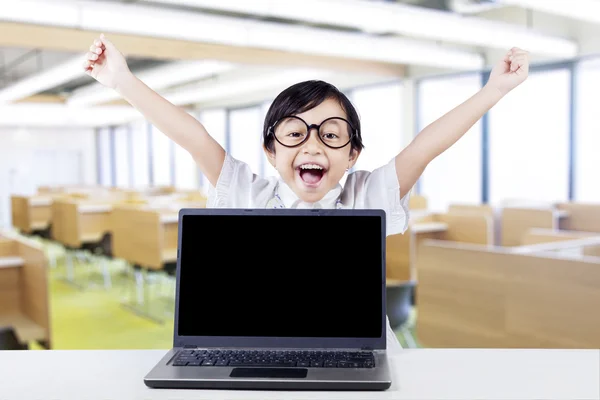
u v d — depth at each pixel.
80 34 5.17
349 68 6.88
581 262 2.21
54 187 11.20
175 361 0.92
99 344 4.05
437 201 7.93
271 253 0.99
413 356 1.00
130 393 0.84
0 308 3.36
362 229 0.99
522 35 4.77
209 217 1.00
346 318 0.97
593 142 6.04
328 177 1.15
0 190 14.45
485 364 0.95
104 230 6.57
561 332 2.29
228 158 1.23
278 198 1.21
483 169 6.85
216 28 4.08
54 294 5.76
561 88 6.15
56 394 0.84
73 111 11.46
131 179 14.87
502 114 6.70
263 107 10.41
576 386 0.85
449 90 7.64
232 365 0.90
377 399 0.81
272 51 6.14
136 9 3.75
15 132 14.59
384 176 1.20
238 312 0.98
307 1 3.48
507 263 2.48
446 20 4.14
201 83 9.88
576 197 6.04
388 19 3.83
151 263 4.78
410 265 4.13
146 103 1.16
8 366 0.96
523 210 5.17
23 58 8.71
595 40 5.41
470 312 2.66
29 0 3.38
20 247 3.38
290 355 0.94
